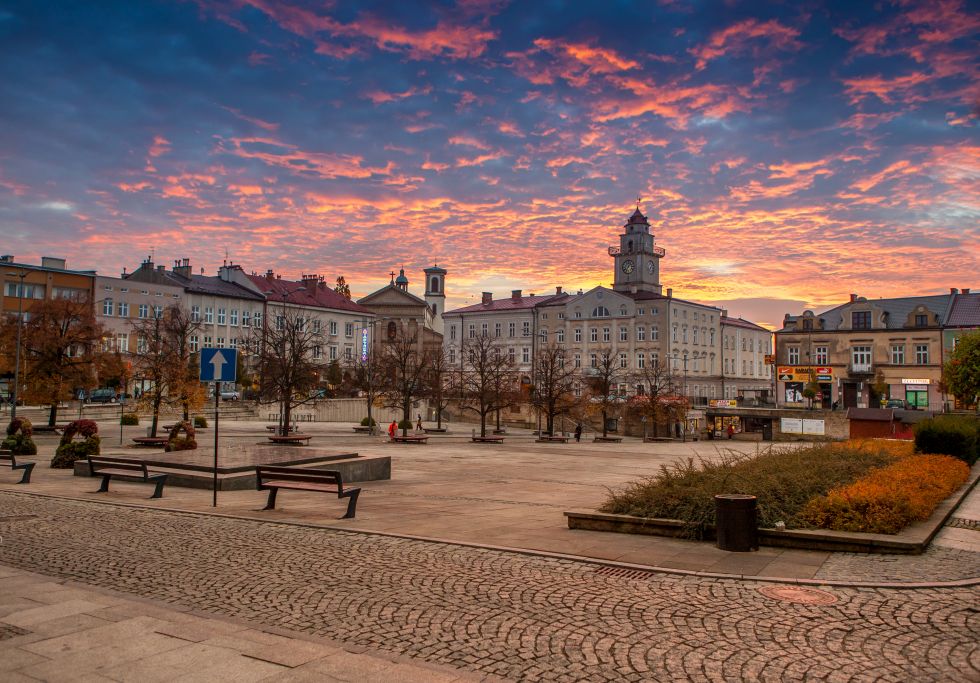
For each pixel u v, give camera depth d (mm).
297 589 8930
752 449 45906
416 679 6070
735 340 107562
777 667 6340
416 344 106875
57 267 75500
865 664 6383
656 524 12297
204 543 11781
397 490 20109
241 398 80875
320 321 96875
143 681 6027
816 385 81188
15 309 71000
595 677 6156
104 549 11297
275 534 12570
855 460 17797
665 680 6090
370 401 59531
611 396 74062
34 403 45938
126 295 78938
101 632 7230
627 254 99125
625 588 8930
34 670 6246
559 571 9836
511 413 80375
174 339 54812
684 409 68188
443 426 77125
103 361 47781
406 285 143500
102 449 33312
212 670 6254
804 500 12484
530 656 6629
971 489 19297
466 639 7094
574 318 97562
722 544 11078
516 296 108000
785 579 9148
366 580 9367
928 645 6820
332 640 7051
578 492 20125
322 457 21875
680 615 7809
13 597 8469
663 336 90750
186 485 19234
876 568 9711
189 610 7992
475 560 10516
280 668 6297
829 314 83188
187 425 27875
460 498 18312
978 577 9164
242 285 93875
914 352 76750
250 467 19719
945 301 78562
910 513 11805
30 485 19609
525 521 14234
